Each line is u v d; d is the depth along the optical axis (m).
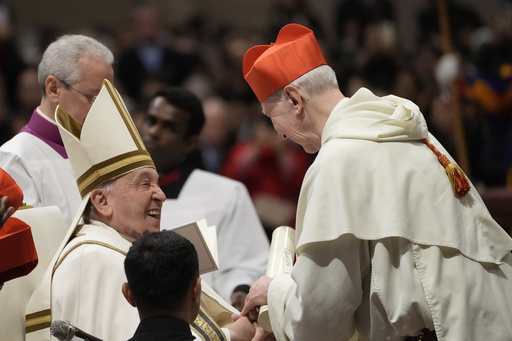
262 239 18.45
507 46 24.55
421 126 11.56
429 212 10.94
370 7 37.06
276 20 34.59
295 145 27.48
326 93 12.00
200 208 18.03
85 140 12.58
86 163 12.62
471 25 35.66
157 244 10.02
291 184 26.31
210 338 12.23
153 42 36.09
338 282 10.85
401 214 10.83
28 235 11.27
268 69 12.12
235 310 13.65
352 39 36.22
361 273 11.05
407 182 11.05
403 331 10.80
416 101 28.73
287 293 11.51
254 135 27.27
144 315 9.95
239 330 12.61
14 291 12.34
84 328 11.63
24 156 14.59
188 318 10.05
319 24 34.88
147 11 36.62
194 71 35.66
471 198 11.31
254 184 26.19
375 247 10.87
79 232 12.50
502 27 25.05
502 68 24.30
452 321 10.61
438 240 10.84
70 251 12.13
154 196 12.68
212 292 13.78
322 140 11.70
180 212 17.92
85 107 14.45
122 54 35.38
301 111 12.04
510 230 17.12
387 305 10.76
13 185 11.10
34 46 35.19
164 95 17.72
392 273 10.84
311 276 10.88
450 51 24.39
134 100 34.84
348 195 10.95
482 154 24.19
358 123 11.42
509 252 11.45
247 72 13.00
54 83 14.53
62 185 14.80
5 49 32.59
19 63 32.66
